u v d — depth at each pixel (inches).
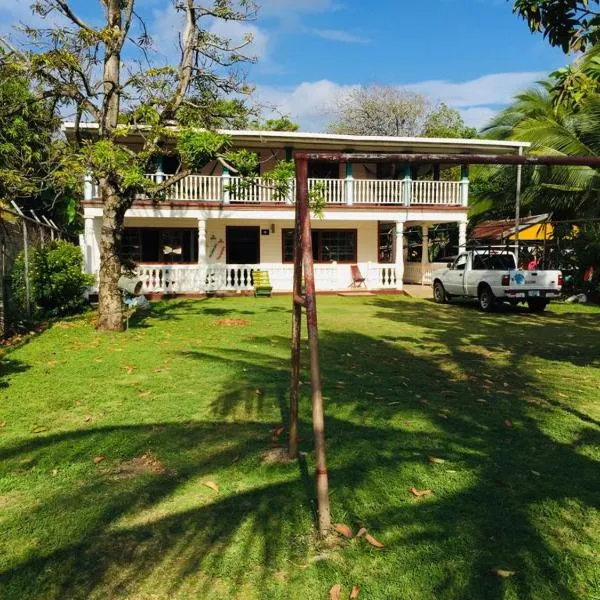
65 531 122.7
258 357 300.8
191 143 360.5
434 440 177.9
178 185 703.1
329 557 113.1
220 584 105.0
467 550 115.3
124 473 152.6
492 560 112.1
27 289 430.0
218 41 416.2
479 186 1019.9
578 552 115.6
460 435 183.2
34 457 162.2
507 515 130.0
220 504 134.9
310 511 131.3
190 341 351.9
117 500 136.7
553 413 208.2
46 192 678.5
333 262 792.3
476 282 588.1
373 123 1561.3
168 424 190.5
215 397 221.9
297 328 156.9
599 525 126.2
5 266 395.9
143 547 116.8
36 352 309.9
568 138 743.1
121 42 392.5
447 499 137.7
